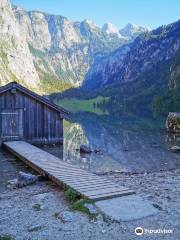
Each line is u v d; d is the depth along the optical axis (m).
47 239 11.13
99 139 47.44
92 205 14.02
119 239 11.04
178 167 29.14
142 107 176.00
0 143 34.06
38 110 36.06
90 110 166.12
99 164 29.69
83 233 11.53
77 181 17.97
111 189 16.17
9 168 24.91
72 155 33.47
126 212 13.25
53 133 37.06
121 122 81.88
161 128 66.06
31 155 26.69
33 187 19.05
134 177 23.08
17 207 14.84
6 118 34.38
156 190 18.14
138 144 43.38
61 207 14.62
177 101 127.31
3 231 11.95
